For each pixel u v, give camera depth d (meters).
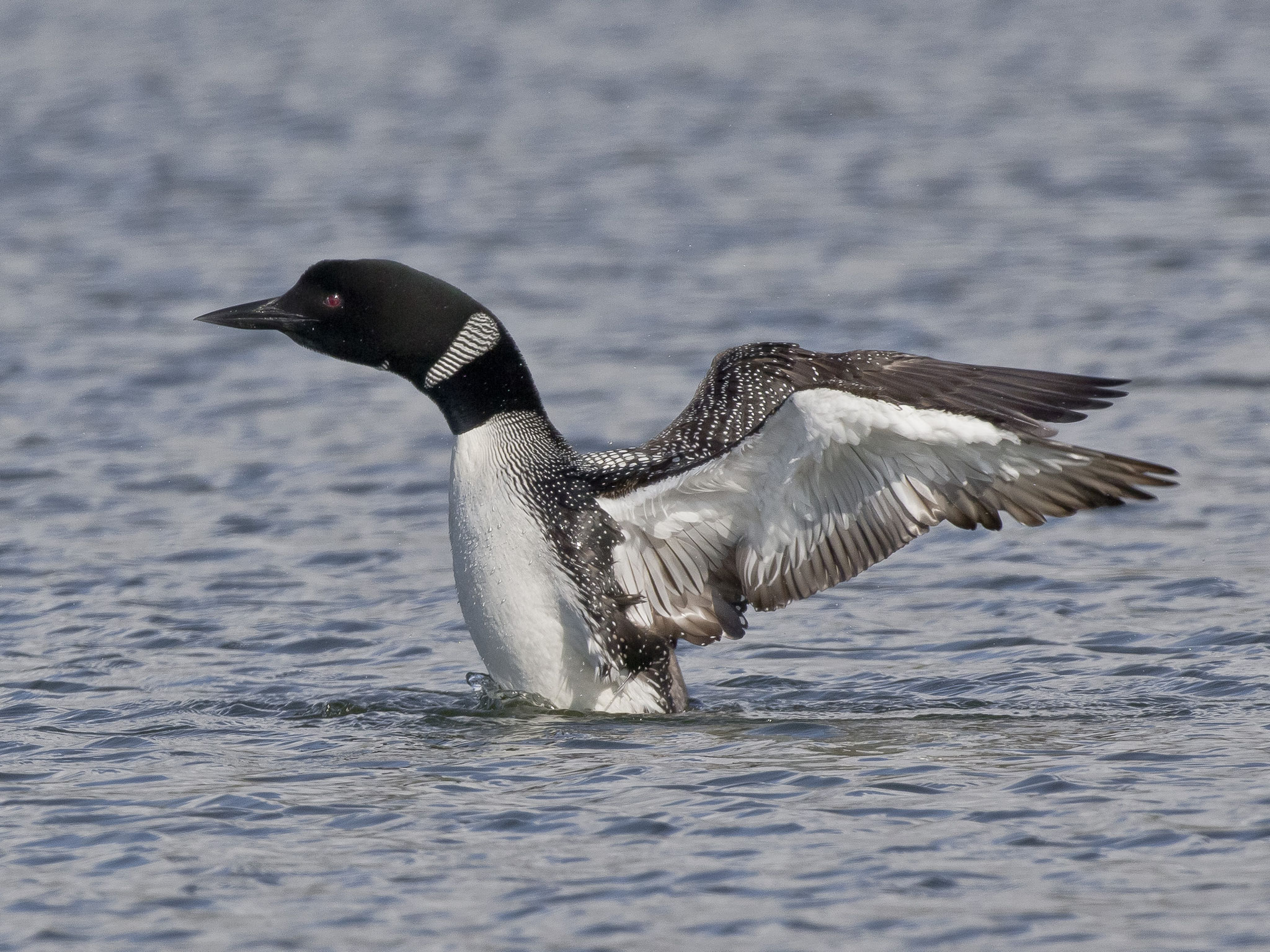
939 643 12.09
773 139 35.56
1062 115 37.22
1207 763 8.90
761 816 8.18
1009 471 9.50
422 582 13.73
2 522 15.38
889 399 9.34
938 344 21.02
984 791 8.50
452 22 52.22
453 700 10.70
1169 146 33.59
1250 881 7.32
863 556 9.91
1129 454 16.80
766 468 9.74
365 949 6.86
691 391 19.36
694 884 7.41
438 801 8.52
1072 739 9.51
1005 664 11.46
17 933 7.05
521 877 7.52
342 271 10.50
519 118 38.06
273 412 19.33
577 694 10.32
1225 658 11.27
